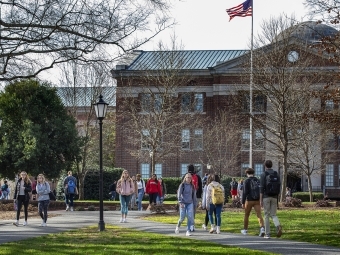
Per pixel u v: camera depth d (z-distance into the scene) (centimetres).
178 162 6806
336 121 2730
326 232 2138
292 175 6700
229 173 6325
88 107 6662
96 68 2270
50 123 4812
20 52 2175
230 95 6500
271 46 4516
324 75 4325
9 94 4778
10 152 4709
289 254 1587
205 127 6769
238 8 4694
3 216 3111
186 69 6606
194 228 2288
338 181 6619
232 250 1628
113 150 7819
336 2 2494
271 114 4969
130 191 2655
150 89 5719
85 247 1712
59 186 5241
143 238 1956
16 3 2112
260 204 2059
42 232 2209
